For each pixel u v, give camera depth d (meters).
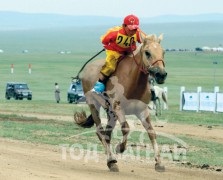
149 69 13.62
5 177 11.97
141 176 13.48
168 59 178.62
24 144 19.52
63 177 12.41
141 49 13.88
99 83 14.56
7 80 99.00
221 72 125.81
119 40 14.22
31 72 120.06
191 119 33.34
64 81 97.88
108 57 14.37
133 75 13.94
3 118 30.78
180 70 131.38
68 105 46.12
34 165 14.16
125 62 14.20
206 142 21.86
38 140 20.78
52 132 23.77
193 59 179.62
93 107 15.66
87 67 15.90
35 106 43.94
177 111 42.16
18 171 12.80
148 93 14.06
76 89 51.94
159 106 37.22
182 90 43.38
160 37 13.93
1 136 22.11
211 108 41.69
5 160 14.73
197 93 42.47
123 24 14.23
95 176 13.06
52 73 117.56
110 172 13.94
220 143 21.86
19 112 36.84
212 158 17.58
